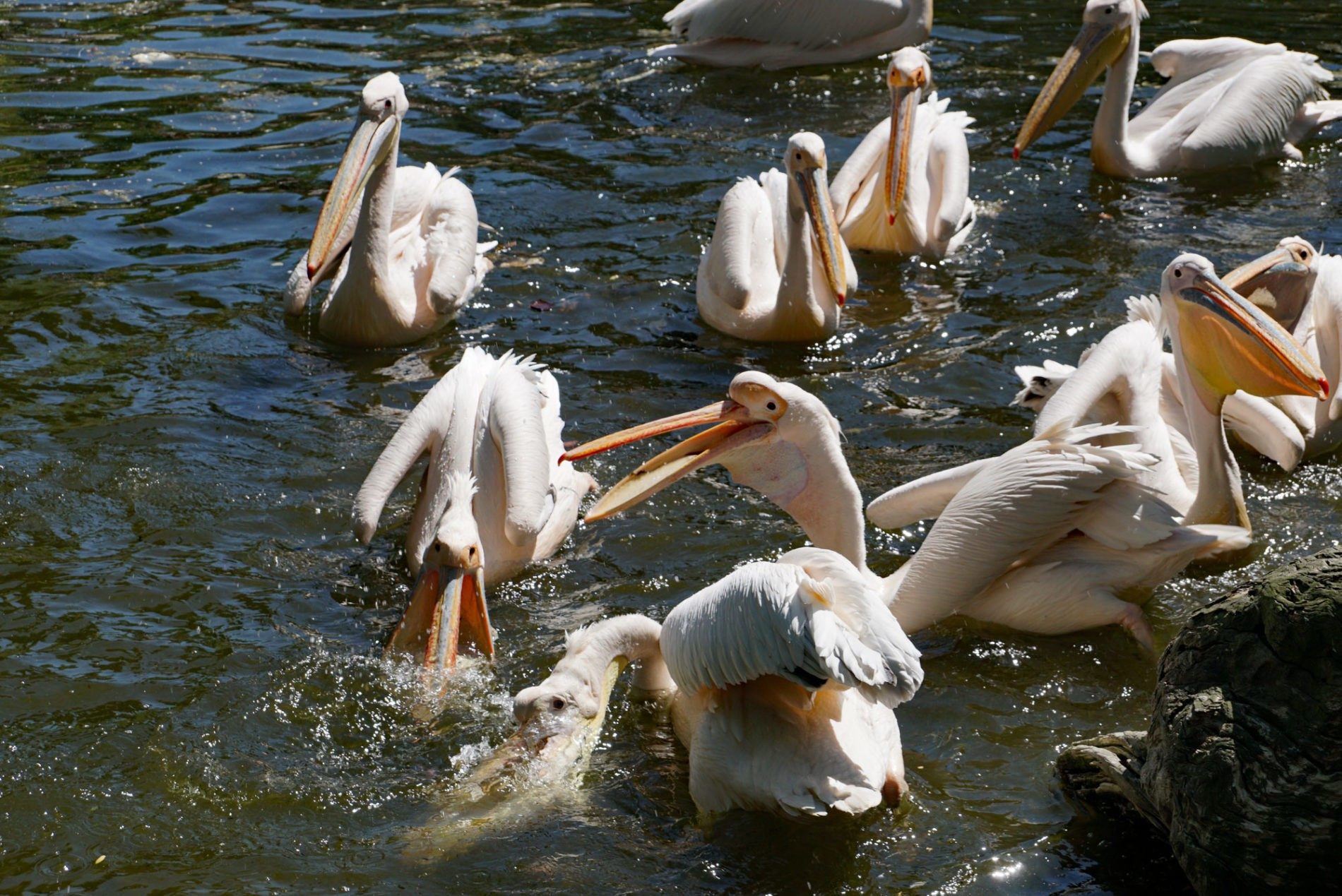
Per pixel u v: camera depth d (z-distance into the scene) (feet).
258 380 32.65
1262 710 16.12
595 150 46.65
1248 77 45.55
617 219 41.55
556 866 18.30
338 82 53.31
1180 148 44.73
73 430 29.84
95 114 49.90
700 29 55.72
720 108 50.93
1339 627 15.37
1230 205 42.09
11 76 53.62
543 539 26.04
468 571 22.66
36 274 37.83
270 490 27.96
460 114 49.93
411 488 28.55
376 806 19.60
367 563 25.79
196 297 36.96
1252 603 16.42
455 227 35.96
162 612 23.98
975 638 23.71
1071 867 18.21
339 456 29.27
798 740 18.97
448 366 33.60
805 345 34.76
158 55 56.34
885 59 56.18
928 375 32.94
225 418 30.68
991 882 17.95
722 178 44.21
